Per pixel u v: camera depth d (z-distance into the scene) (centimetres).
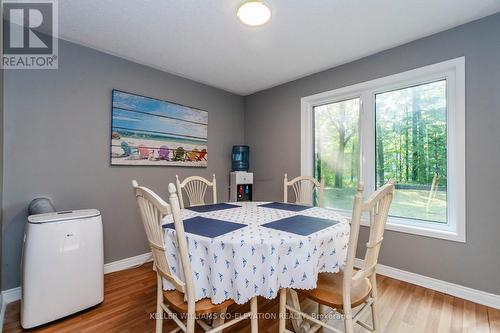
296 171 313
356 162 268
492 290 179
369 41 220
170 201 103
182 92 303
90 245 176
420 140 225
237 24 193
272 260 113
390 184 116
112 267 243
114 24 193
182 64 268
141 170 266
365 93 255
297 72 290
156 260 127
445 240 199
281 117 330
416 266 214
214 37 212
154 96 276
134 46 229
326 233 127
